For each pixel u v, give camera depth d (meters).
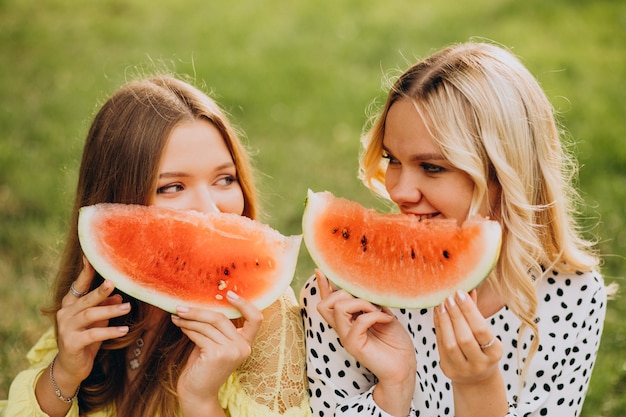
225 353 2.40
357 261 2.51
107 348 2.76
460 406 2.43
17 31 9.91
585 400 3.84
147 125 2.63
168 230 2.54
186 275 2.52
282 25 10.53
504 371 2.66
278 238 2.58
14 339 4.36
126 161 2.64
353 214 2.56
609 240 5.11
